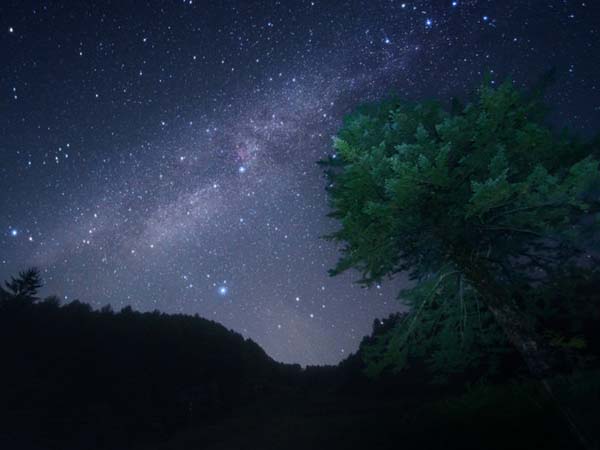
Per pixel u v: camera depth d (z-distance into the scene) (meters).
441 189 7.15
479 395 9.50
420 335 9.14
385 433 11.70
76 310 34.91
